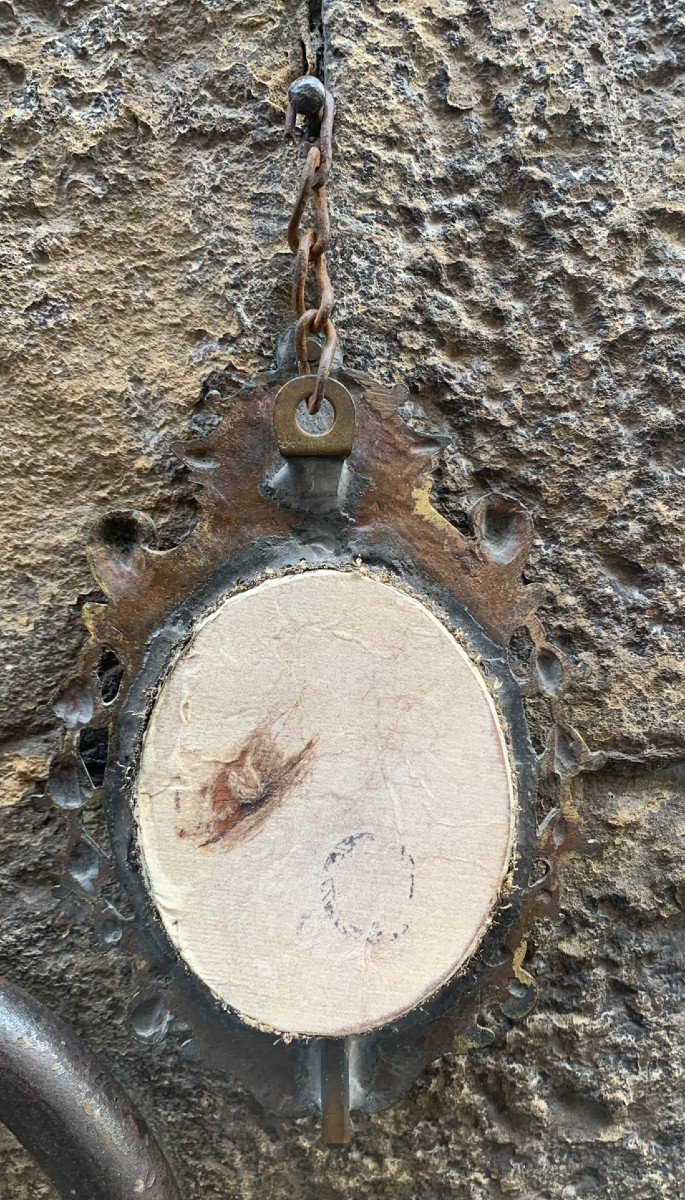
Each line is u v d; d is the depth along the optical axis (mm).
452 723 307
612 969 397
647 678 390
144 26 376
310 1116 353
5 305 371
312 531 325
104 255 374
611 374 385
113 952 384
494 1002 335
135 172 375
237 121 375
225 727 305
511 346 380
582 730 388
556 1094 397
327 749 306
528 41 378
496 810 309
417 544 328
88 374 373
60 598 374
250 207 375
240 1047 333
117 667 370
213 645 305
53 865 380
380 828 308
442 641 306
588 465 385
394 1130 390
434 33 378
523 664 343
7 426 372
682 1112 398
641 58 389
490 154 379
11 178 372
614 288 384
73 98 374
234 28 378
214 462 326
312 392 310
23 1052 321
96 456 374
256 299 373
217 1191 388
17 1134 320
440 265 376
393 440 328
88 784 327
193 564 324
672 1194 395
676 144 390
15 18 377
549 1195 395
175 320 375
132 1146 324
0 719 373
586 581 386
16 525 373
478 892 310
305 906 309
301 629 305
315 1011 312
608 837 396
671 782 402
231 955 310
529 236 380
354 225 369
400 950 310
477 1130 393
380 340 371
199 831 307
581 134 381
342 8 368
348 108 368
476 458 381
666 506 388
